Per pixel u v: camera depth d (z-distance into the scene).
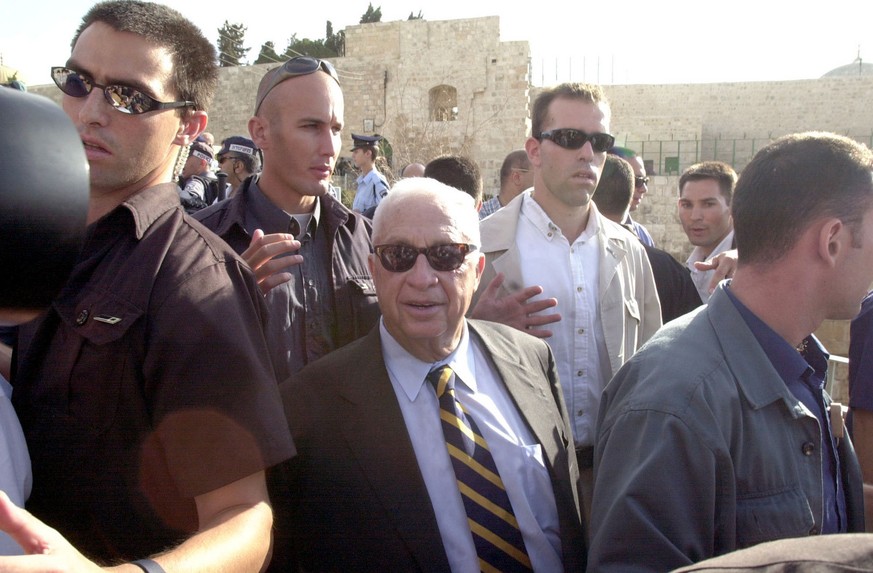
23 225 0.99
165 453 1.58
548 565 2.17
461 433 2.17
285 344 2.76
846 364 5.15
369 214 6.05
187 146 2.03
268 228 2.98
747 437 1.80
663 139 34.09
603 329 3.24
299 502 2.14
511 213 3.44
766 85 35.34
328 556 2.10
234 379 1.61
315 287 2.95
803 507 1.78
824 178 1.84
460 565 2.07
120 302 1.59
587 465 3.18
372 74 29.91
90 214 1.88
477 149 28.77
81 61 1.78
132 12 1.83
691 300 3.91
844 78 34.38
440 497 2.12
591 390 3.21
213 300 1.65
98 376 1.57
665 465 1.74
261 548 1.55
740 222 1.98
